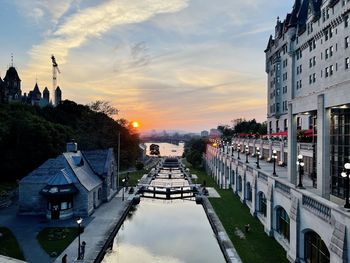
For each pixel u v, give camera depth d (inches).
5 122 2549.2
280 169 1803.6
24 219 1636.3
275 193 1284.4
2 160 2433.6
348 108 1045.2
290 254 1043.9
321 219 831.1
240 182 2320.4
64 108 4461.1
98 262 1178.6
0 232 1411.2
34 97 6599.4
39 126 2568.9
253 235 1343.5
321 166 1017.5
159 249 1365.7
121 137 3978.8
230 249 1173.7
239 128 5964.6
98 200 2020.2
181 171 4461.1
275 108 3368.6
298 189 1005.8
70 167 1793.8
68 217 1673.2
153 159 6427.2
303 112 1196.5
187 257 1261.1
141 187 2716.5
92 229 1488.7
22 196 1716.3
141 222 1827.0
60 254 1168.8
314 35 2529.5
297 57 2945.4
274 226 1315.2
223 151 3031.5
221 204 2020.2
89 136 3631.9
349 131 1037.8
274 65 3432.6
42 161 2549.2
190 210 2124.8
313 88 2600.9
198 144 5516.7
